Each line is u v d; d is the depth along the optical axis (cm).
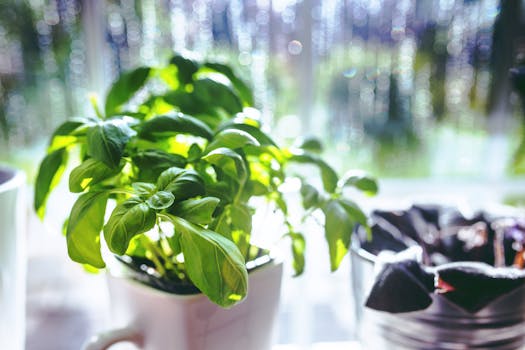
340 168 73
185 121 33
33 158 67
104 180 33
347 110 71
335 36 68
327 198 39
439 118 72
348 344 61
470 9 68
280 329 65
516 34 68
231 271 27
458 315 37
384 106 71
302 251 40
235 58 67
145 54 66
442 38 69
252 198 46
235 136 31
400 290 34
